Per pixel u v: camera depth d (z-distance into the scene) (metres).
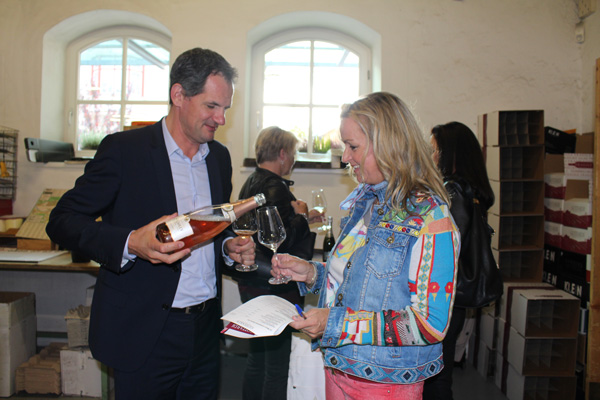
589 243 2.28
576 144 2.62
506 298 2.45
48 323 3.10
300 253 2.07
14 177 2.92
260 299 1.09
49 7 2.88
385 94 1.01
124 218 1.25
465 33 2.85
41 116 2.93
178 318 1.31
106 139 1.29
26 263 2.26
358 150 1.00
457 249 0.92
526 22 2.84
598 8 2.64
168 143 1.34
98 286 1.29
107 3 2.86
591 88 2.72
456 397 2.41
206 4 2.88
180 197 1.34
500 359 2.50
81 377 2.39
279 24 3.02
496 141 2.53
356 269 1.00
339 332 0.91
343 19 2.93
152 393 1.29
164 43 3.14
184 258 1.31
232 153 2.94
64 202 1.21
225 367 2.80
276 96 3.19
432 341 0.88
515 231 2.65
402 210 0.96
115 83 3.19
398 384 0.98
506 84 2.85
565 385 2.27
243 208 1.22
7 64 2.90
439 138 1.75
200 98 1.23
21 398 2.37
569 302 2.26
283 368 1.92
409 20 2.86
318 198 2.51
